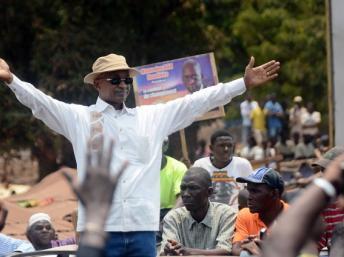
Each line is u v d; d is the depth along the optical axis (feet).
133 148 24.97
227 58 121.90
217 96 25.86
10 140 84.33
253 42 136.36
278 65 25.93
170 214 33.22
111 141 12.53
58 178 54.75
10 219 47.32
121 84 25.45
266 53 135.54
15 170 103.19
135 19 87.71
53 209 49.39
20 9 85.25
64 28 84.94
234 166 40.37
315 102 137.80
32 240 37.63
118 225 24.45
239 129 122.11
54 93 83.56
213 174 40.47
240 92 25.86
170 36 89.40
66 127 25.29
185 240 32.81
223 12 109.09
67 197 51.83
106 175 12.41
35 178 101.71
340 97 55.36
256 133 118.21
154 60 88.84
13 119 81.92
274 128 118.42
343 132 55.26
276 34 137.08
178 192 38.55
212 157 40.70
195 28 91.61
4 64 24.73
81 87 83.35
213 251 31.65
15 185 99.19
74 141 25.29
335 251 20.49
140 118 25.43
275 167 81.97
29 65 86.28
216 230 32.53
